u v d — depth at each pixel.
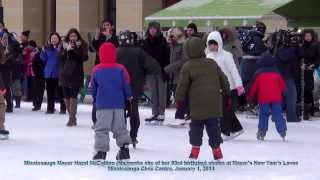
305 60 17.86
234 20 17.28
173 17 18.42
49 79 19.14
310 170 10.66
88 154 12.12
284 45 17.45
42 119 17.95
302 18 18.95
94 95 11.31
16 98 21.08
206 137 14.34
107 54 11.19
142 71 12.90
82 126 16.44
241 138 14.41
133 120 12.74
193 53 10.94
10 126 16.39
